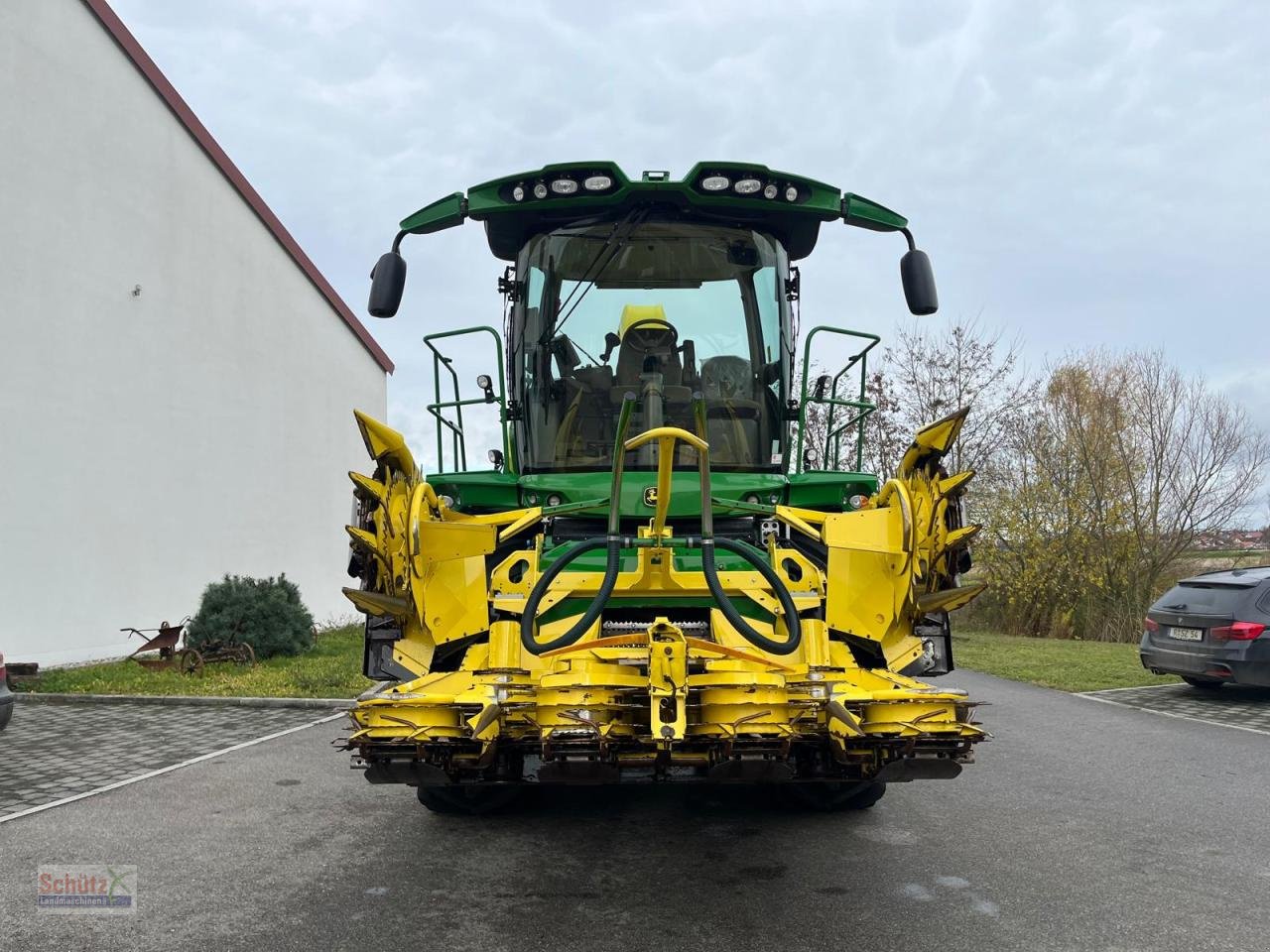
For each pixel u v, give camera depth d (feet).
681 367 18.21
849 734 11.42
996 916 13.25
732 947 12.24
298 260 60.85
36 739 27.17
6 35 36.81
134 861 15.98
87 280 41.34
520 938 12.59
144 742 26.71
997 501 78.33
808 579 15.07
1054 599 75.97
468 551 14.02
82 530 40.81
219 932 12.84
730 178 17.54
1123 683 39.63
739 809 19.51
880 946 12.23
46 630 38.63
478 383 18.99
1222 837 17.24
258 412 56.13
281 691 34.86
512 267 19.67
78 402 40.65
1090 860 15.88
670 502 16.31
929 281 18.49
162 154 46.73
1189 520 72.49
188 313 48.85
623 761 11.91
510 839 17.33
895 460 84.89
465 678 12.91
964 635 73.20
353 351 70.18
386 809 19.44
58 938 12.66
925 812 19.11
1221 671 34.47
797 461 18.85
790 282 19.17
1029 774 22.59
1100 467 73.56
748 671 12.72
